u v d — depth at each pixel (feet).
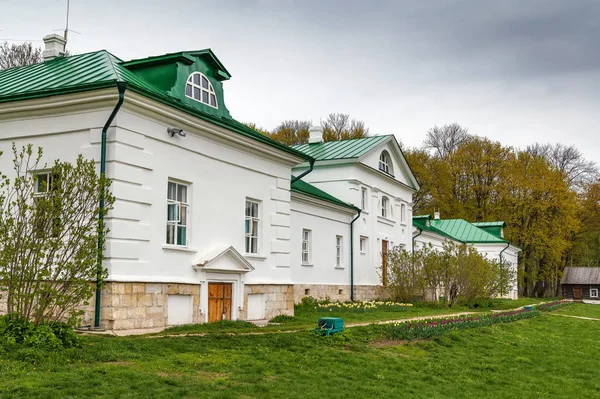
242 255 59.57
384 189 117.91
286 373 35.76
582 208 218.79
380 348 48.85
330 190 105.29
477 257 106.52
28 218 36.73
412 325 60.29
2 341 33.22
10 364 29.91
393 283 106.93
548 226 201.87
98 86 44.96
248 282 61.05
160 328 48.67
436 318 75.82
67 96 46.42
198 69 58.65
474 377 43.16
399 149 121.49
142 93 46.44
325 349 44.83
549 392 40.68
